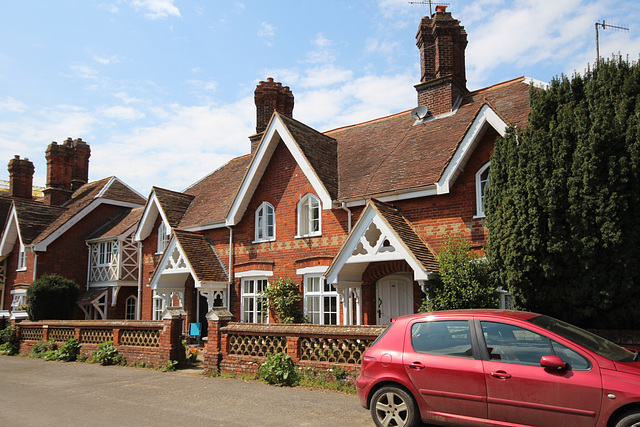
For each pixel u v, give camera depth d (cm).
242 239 1673
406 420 619
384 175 1390
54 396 943
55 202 2931
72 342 1462
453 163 1176
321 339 977
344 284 1241
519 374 553
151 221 2047
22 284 2461
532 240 811
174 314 1246
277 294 1472
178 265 1673
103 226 2666
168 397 907
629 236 734
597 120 763
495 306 977
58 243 2491
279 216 1584
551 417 530
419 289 1267
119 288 2392
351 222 1388
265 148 1600
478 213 1164
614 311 771
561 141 799
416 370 621
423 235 1245
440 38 1612
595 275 763
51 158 2950
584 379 520
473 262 1013
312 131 1711
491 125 1160
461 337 614
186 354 1327
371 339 905
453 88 1580
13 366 1370
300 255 1502
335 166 1598
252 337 1088
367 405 665
